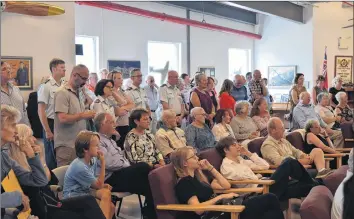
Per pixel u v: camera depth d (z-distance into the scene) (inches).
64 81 203.6
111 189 172.6
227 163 187.0
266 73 545.3
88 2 344.8
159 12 422.0
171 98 269.7
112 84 213.9
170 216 146.9
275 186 187.3
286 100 525.7
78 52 344.8
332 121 315.9
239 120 250.8
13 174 125.2
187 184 151.6
